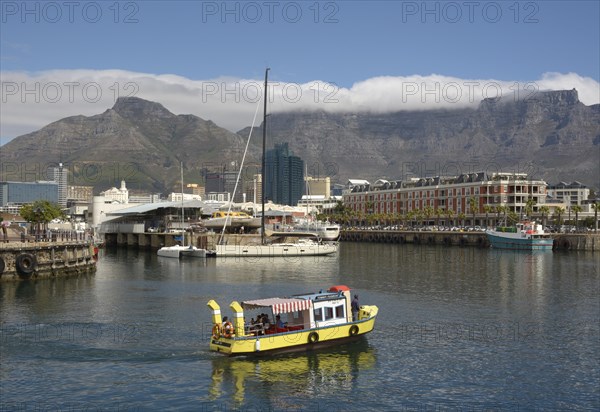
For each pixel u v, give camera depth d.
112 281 80.75
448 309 61.50
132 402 34.25
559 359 43.41
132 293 69.69
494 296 70.38
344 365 41.16
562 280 86.19
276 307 42.59
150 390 36.00
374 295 70.62
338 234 169.75
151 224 179.62
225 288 75.06
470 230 195.50
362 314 48.62
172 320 53.50
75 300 63.84
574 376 39.75
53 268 81.31
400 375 39.47
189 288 74.88
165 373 38.91
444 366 41.41
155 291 71.75
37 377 37.78
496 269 102.38
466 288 77.06
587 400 35.72
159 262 113.62
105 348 43.72
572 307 63.12
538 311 60.75
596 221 176.12
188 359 41.53
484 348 45.94
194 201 182.25
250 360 41.53
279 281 83.00
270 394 35.88
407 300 67.06
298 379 38.38
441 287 77.88
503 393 36.66
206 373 38.97
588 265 110.44
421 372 40.12
